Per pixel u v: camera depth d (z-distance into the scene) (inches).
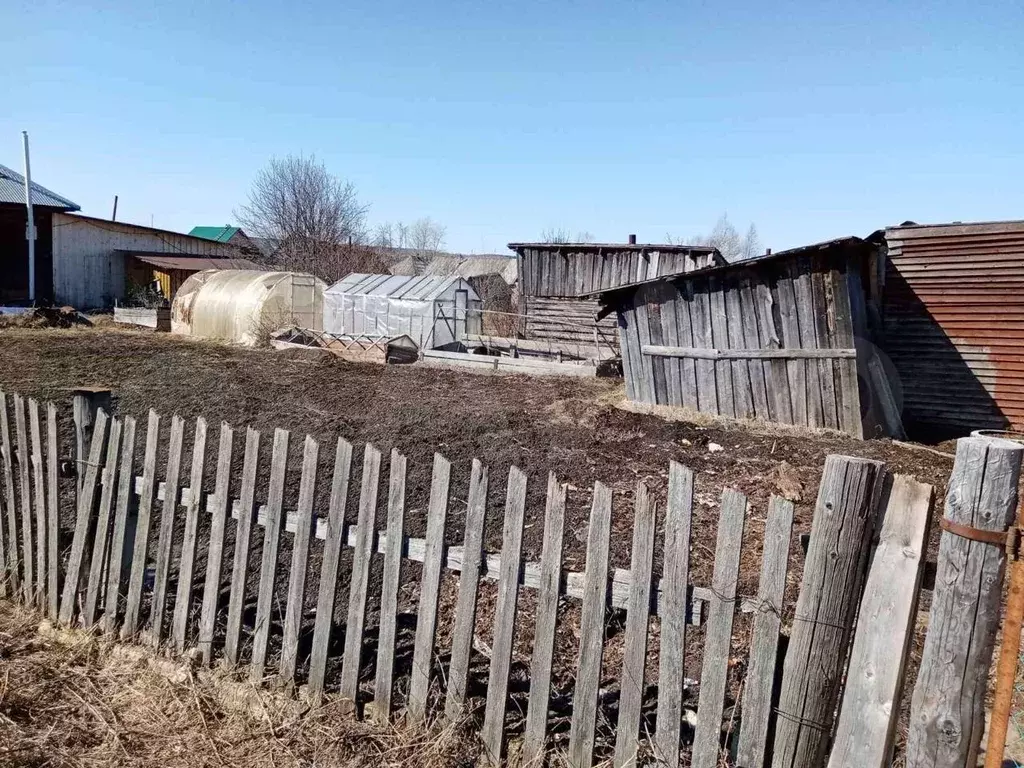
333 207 1657.2
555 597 117.4
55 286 1205.1
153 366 605.3
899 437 413.7
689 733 125.4
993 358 403.9
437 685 138.0
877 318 436.5
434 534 127.8
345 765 122.5
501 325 1007.0
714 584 103.9
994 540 84.7
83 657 157.3
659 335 485.7
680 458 341.7
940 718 88.9
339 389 522.3
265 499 264.2
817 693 96.7
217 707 140.2
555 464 324.8
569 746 119.0
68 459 175.9
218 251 1464.1
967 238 406.0
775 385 441.4
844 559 94.4
